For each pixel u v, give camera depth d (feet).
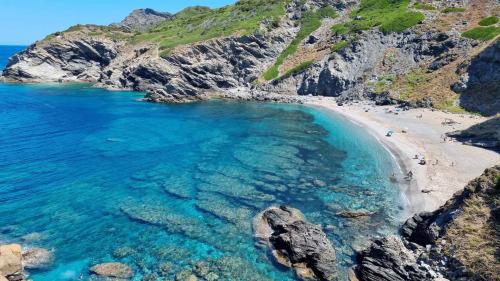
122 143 198.90
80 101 336.70
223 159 175.32
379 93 298.35
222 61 398.21
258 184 145.79
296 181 149.18
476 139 186.70
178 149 189.88
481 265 82.07
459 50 289.33
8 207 121.90
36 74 465.06
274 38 418.92
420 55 315.17
